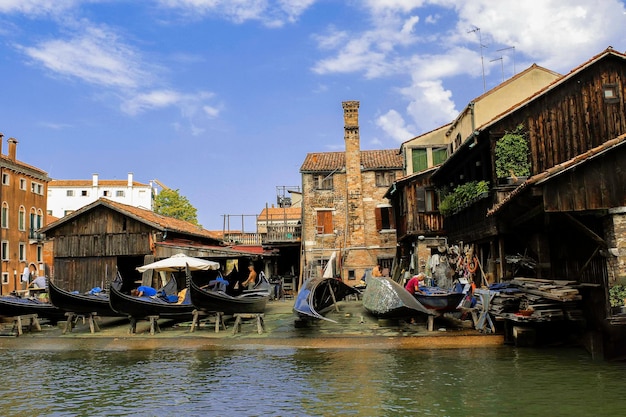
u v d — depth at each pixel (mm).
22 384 10242
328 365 11422
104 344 14820
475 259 19000
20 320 16906
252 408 8297
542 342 12727
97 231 26750
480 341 13250
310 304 16328
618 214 10992
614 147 11148
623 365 10578
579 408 7836
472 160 18672
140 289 18234
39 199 44531
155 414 8125
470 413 7758
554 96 16031
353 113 33875
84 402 8883
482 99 21734
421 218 24766
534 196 11539
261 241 37812
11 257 39750
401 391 9047
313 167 34250
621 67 16203
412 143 27891
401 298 15508
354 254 33062
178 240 29094
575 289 11500
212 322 18703
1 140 39250
